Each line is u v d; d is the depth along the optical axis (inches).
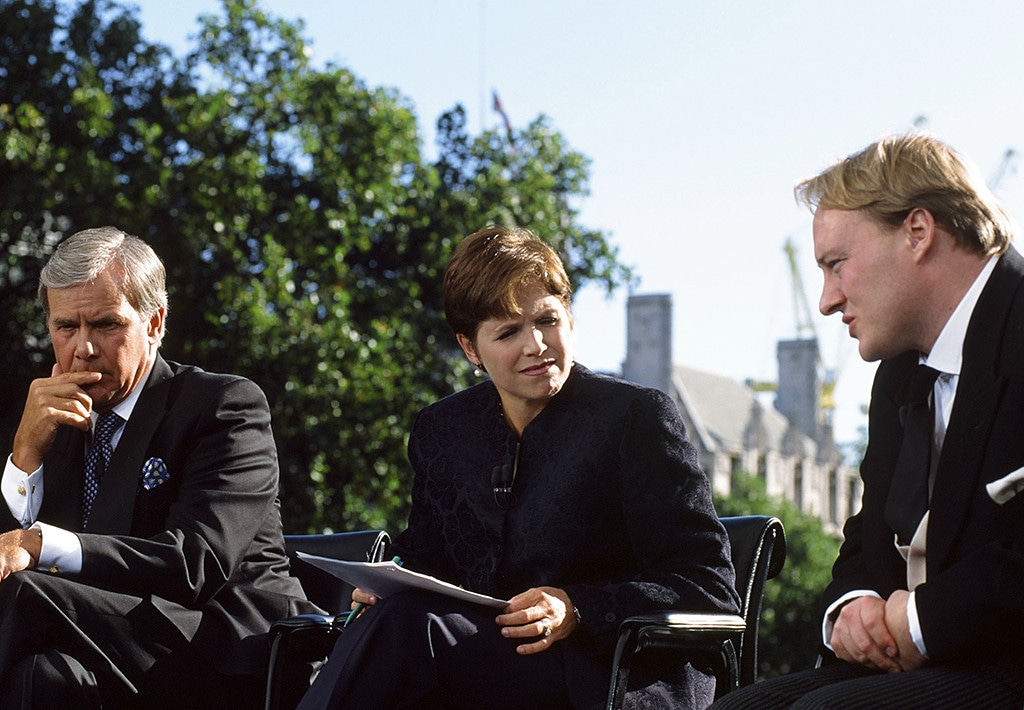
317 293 611.5
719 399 2293.3
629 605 104.1
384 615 100.0
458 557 116.7
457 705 102.1
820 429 2723.9
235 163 599.8
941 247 89.1
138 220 566.9
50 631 112.4
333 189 636.7
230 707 121.7
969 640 83.0
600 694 102.7
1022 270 89.0
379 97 665.6
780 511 1269.7
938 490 88.3
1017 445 85.3
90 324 127.2
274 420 556.7
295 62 673.6
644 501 109.0
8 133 570.6
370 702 97.7
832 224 92.1
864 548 98.9
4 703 108.1
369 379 573.0
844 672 94.7
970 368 88.0
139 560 118.3
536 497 112.6
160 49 699.4
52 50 652.7
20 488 127.3
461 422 121.0
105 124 626.8
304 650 126.3
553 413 114.8
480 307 111.9
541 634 102.6
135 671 116.0
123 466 128.3
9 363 584.4
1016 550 82.1
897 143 91.6
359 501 568.4
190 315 572.4
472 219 678.5
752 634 119.3
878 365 102.7
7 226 567.5
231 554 125.1
